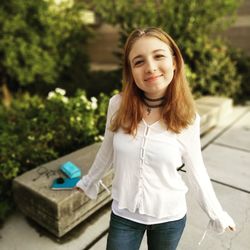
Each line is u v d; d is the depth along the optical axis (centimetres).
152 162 136
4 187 312
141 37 134
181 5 594
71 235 262
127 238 153
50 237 262
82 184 179
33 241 259
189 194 298
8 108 645
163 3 609
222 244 238
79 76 838
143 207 142
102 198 286
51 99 423
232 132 472
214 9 601
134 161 138
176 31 595
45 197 250
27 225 281
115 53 660
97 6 655
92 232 264
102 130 410
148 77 133
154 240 156
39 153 349
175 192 144
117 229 153
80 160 316
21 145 352
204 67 607
